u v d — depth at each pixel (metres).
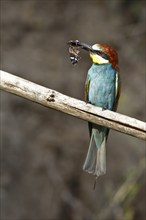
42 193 14.60
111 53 9.27
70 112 7.96
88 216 14.16
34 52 16.41
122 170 14.56
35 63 16.17
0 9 17.12
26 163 14.95
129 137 15.02
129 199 12.01
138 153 14.77
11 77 7.95
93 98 9.27
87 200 14.42
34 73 15.94
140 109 15.23
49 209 14.41
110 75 9.20
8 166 14.80
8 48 16.45
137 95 15.61
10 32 16.77
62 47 16.55
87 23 16.92
